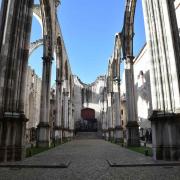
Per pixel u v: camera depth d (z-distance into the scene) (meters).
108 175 8.64
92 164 11.53
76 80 71.50
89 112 69.81
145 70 44.19
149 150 18.89
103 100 61.75
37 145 24.52
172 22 14.25
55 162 11.92
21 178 8.12
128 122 25.02
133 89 26.05
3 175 8.71
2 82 13.59
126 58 26.92
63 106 44.78
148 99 41.97
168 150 12.40
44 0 26.62
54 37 29.58
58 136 36.25
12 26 14.68
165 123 12.77
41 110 25.89
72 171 9.55
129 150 19.97
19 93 14.16
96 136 61.97
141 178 8.02
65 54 43.59
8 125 12.86
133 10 25.95
